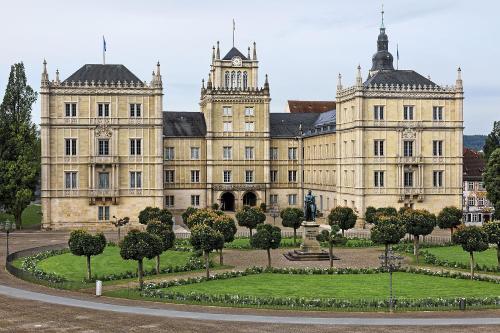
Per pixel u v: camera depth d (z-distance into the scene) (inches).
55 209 4869.6
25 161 4918.8
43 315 1998.0
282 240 4183.1
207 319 1978.3
